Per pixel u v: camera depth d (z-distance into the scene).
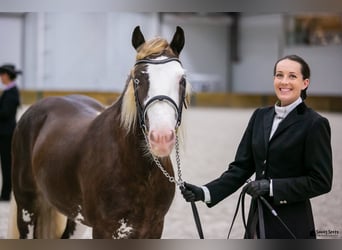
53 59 29.70
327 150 3.36
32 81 29.48
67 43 29.84
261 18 32.50
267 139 3.50
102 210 3.85
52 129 4.79
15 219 5.23
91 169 3.96
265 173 3.50
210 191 3.69
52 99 5.31
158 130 3.27
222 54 34.25
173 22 32.22
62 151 4.41
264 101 29.84
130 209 3.79
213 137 15.98
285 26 31.78
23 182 5.13
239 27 33.81
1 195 8.53
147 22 30.73
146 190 3.78
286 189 3.35
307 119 3.41
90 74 30.28
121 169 3.77
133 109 3.64
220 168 11.05
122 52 30.27
